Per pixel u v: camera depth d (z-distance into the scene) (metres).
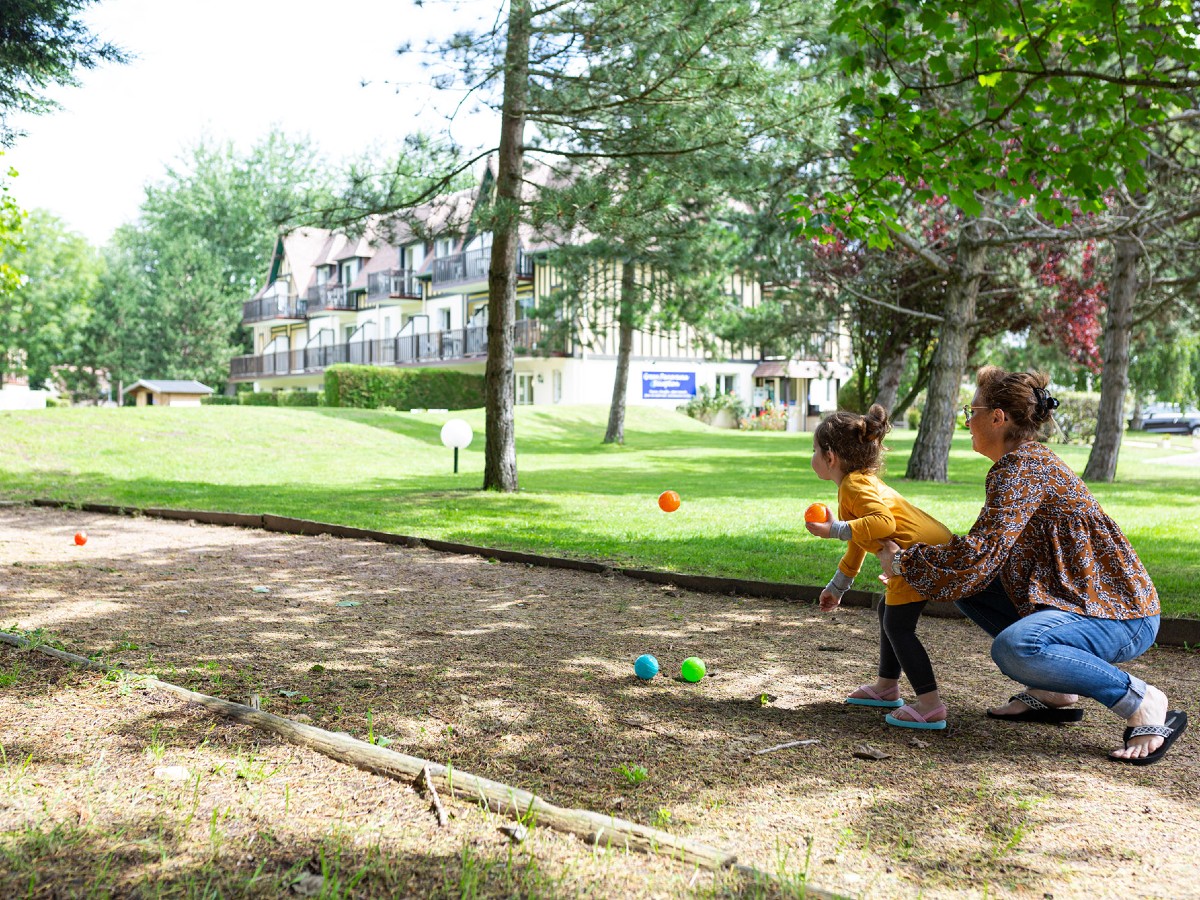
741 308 25.08
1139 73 10.05
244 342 66.44
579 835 2.63
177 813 2.71
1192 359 40.44
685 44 11.09
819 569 7.41
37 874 2.31
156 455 18.56
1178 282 17.17
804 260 19.50
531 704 4.05
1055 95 7.60
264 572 7.43
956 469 20.30
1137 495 13.77
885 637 4.05
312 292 53.81
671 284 23.95
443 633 5.42
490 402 13.97
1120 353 17.27
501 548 8.52
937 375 17.27
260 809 2.76
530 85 12.11
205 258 62.56
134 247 69.00
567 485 15.54
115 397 64.25
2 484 14.49
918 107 12.44
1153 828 2.85
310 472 17.23
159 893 2.23
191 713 3.65
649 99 11.73
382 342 47.03
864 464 3.82
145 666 4.40
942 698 4.30
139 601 6.10
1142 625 3.53
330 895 2.22
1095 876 2.53
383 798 2.88
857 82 11.96
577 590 6.90
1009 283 20.48
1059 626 3.45
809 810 2.96
